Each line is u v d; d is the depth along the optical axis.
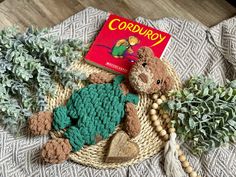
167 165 1.08
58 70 1.15
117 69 1.19
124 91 1.13
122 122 1.13
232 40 1.25
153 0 1.39
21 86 1.14
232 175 1.08
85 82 1.18
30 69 1.12
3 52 1.14
